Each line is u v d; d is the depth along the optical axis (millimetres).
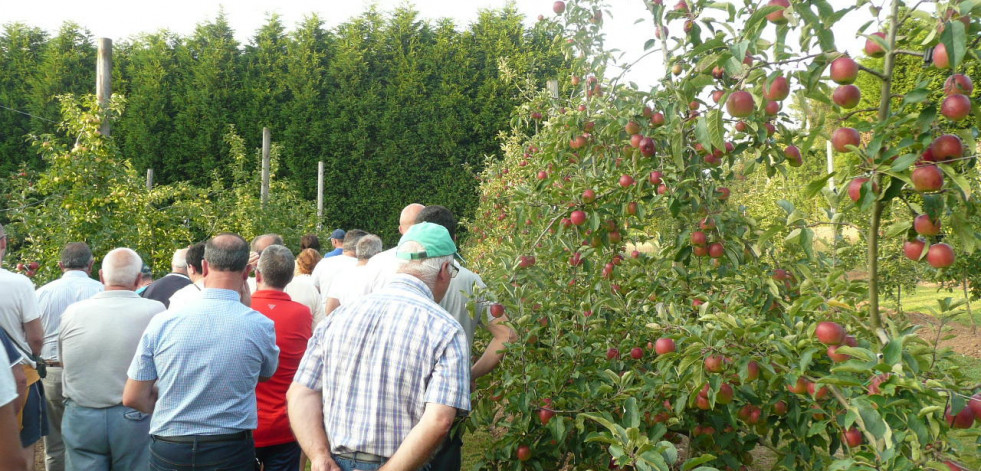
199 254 3451
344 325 1883
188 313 2484
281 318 3082
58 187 6934
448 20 17672
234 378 2484
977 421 1751
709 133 2062
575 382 2979
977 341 7914
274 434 3047
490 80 16844
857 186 1842
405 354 1793
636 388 2736
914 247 1959
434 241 1987
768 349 2227
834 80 1872
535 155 6293
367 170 17234
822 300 2115
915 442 1675
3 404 1429
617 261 3770
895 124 1825
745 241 3164
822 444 2701
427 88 17219
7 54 17219
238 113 17188
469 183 17062
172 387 2426
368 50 17469
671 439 3180
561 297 3516
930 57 1829
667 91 3410
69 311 2938
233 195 13023
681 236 3283
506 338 2752
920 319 8938
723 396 2295
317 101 17406
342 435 1802
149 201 7512
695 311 3160
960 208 1851
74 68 17172
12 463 1452
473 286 2723
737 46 1970
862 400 1756
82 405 2895
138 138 16953
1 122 17000
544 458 3061
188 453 2406
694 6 3141
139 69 17297
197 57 17688
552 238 3863
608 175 3758
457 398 1751
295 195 15578
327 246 13711
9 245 8125
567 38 5098
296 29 17609
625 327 3350
